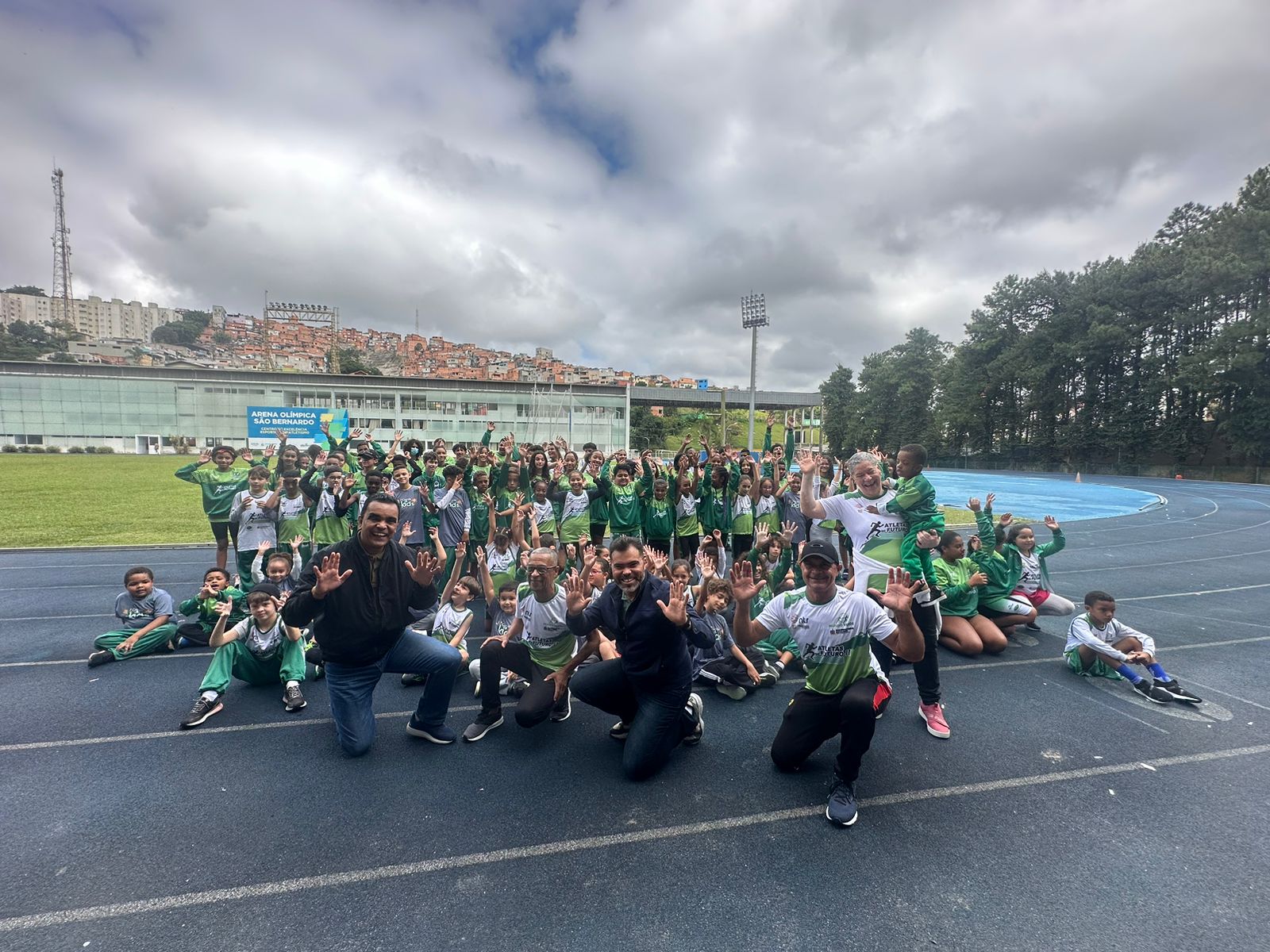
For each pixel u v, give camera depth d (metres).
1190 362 32.75
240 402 53.47
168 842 2.91
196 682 4.97
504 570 6.51
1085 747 3.93
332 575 3.43
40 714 4.35
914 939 2.33
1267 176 31.77
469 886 2.62
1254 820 3.14
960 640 5.69
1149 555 11.54
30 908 2.46
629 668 3.60
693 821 3.12
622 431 59.44
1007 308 43.94
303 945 2.29
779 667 5.21
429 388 56.22
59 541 11.89
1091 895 2.58
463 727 4.28
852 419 62.34
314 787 3.42
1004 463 46.28
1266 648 5.92
